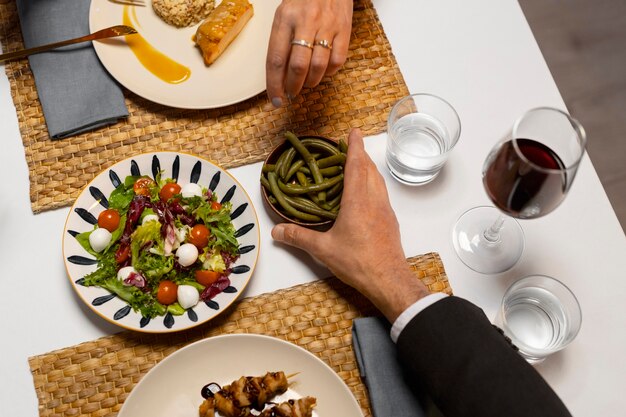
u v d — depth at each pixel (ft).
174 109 3.26
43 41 3.29
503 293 3.06
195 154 3.20
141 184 3.02
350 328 2.98
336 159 3.04
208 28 3.23
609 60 5.71
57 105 3.17
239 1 3.32
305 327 2.97
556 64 5.68
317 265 3.06
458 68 3.44
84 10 3.37
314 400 2.74
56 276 2.99
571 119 2.68
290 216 3.03
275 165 3.05
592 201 3.22
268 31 3.39
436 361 2.71
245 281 2.89
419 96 3.09
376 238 2.89
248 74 3.29
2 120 3.20
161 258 2.89
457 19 3.53
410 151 3.15
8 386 2.84
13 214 3.07
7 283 2.97
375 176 2.99
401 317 2.80
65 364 2.86
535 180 2.55
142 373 2.87
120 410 2.67
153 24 3.34
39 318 2.93
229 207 3.01
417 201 3.19
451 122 3.11
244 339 2.78
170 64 3.28
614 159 5.39
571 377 2.94
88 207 2.99
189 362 2.78
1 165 3.14
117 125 3.22
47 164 3.13
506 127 3.34
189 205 2.97
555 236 3.16
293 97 3.16
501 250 3.12
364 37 3.44
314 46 3.01
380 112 3.31
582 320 3.02
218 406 2.73
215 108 3.25
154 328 2.81
